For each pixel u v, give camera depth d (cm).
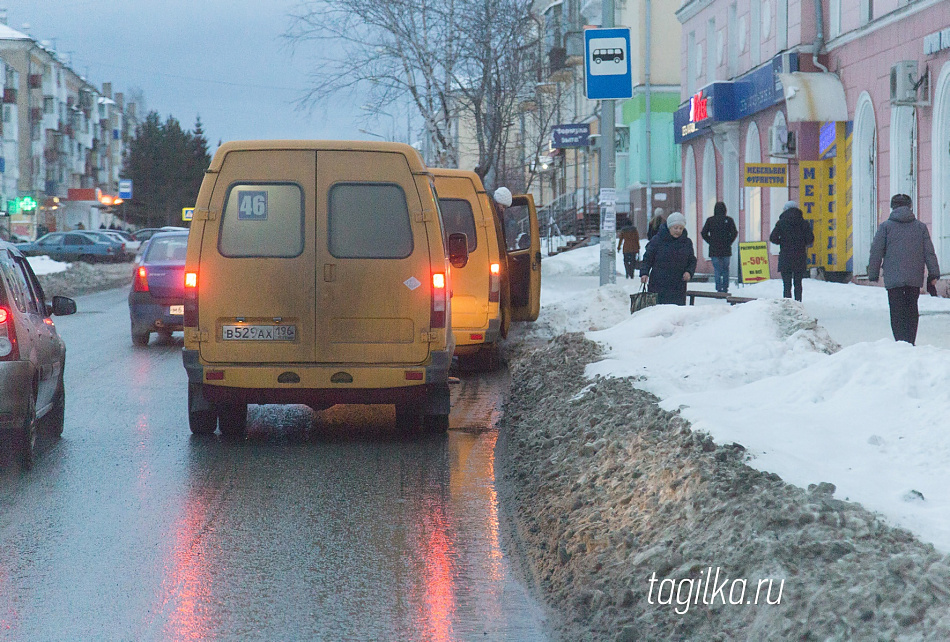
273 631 730
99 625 741
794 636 599
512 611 766
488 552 916
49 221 14388
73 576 852
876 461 874
